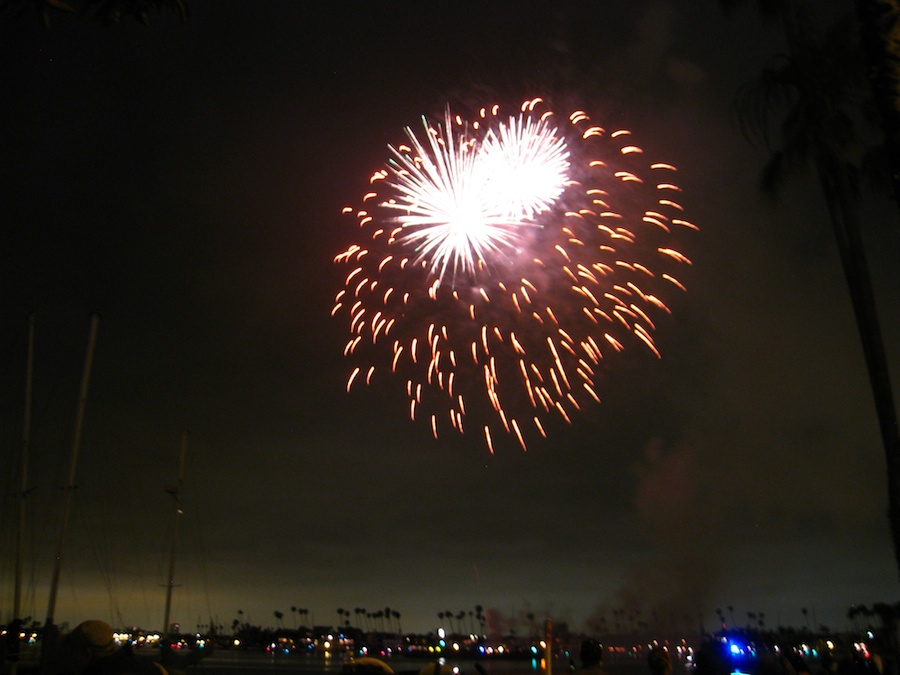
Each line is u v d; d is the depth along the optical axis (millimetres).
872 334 24641
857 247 25344
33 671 24078
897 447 23703
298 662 116875
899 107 11336
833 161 25438
